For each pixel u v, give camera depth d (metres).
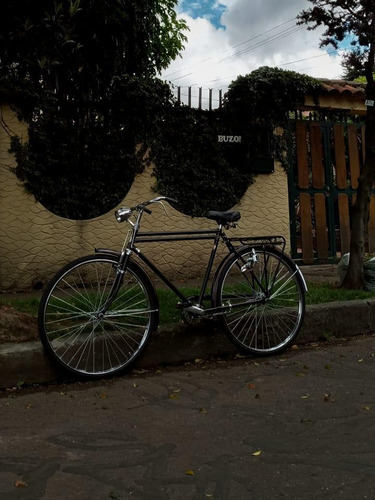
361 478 2.55
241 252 4.68
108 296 4.20
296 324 4.93
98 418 3.34
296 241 9.15
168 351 4.51
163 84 7.75
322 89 8.78
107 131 7.49
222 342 4.75
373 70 6.45
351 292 6.07
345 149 9.59
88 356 4.14
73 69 7.74
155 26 10.01
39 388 3.92
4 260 7.01
